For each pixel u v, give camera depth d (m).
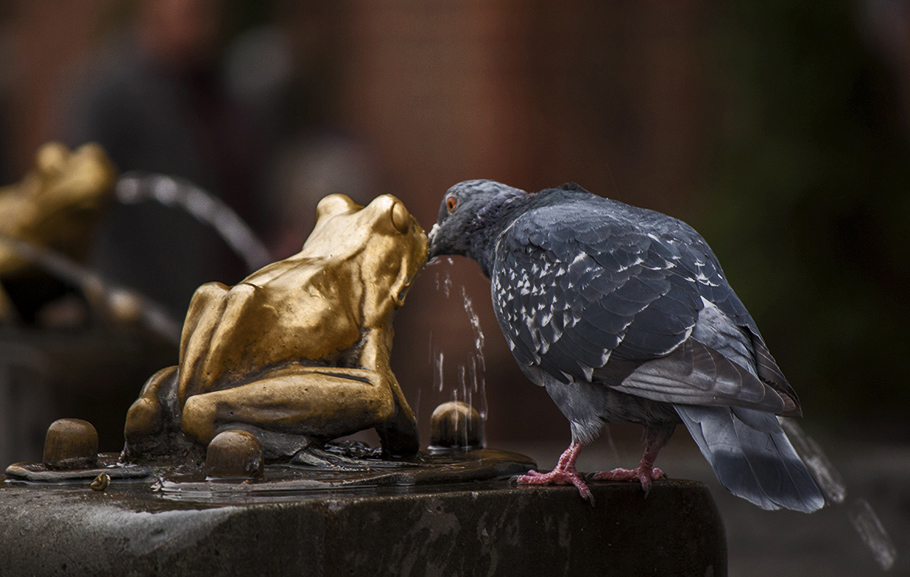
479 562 3.43
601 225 4.18
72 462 3.82
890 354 11.82
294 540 3.11
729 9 12.70
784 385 3.83
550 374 4.13
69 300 7.83
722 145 12.54
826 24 11.87
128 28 12.22
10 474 3.83
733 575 7.01
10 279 7.50
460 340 20.05
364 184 12.98
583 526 3.66
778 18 11.98
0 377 6.62
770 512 7.80
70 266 7.54
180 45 11.18
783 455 3.54
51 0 24.12
